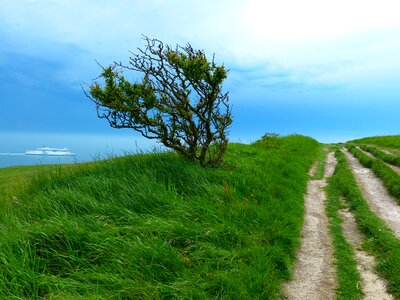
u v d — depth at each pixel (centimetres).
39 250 608
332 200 1258
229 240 738
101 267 585
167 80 1048
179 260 612
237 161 1369
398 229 962
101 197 844
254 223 834
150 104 1016
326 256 786
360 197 1227
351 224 1012
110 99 984
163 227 705
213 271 613
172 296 541
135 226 704
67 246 625
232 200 927
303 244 851
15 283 516
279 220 888
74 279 558
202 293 543
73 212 763
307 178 1645
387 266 706
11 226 684
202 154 1155
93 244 620
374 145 3625
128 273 569
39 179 1029
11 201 874
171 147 1112
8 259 566
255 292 582
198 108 1109
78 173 1055
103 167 1066
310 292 634
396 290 625
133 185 901
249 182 1087
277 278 655
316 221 1029
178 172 1021
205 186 963
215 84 1064
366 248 827
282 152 2028
